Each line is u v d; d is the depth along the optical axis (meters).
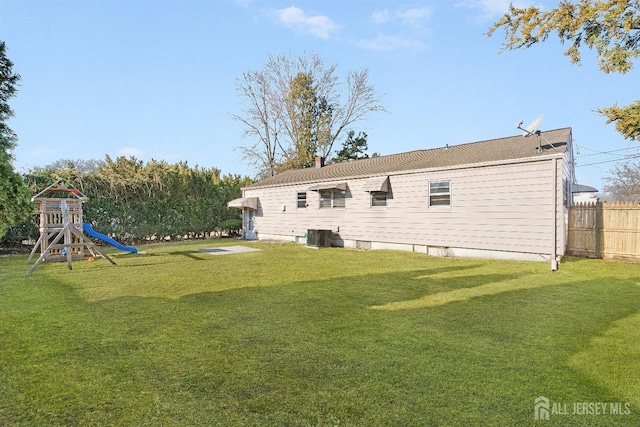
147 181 18.47
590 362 3.65
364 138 31.88
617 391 3.06
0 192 5.34
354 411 2.75
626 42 9.34
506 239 11.11
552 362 3.65
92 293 6.79
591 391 3.06
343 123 31.23
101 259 11.85
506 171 11.09
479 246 11.72
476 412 2.74
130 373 3.40
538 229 10.47
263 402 2.88
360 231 15.56
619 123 8.83
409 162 14.86
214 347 4.05
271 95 30.83
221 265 10.45
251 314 5.37
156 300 6.24
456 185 12.31
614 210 10.90
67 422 2.61
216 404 2.85
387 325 4.84
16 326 4.80
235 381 3.24
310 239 16.36
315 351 3.93
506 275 8.60
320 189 16.69
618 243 10.80
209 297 6.46
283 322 4.98
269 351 3.93
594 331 4.60
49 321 5.02
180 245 17.16
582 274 8.61
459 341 4.24
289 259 11.82
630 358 3.74
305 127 30.14
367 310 5.59
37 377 3.32
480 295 6.58
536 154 10.44
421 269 9.59
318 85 30.59
